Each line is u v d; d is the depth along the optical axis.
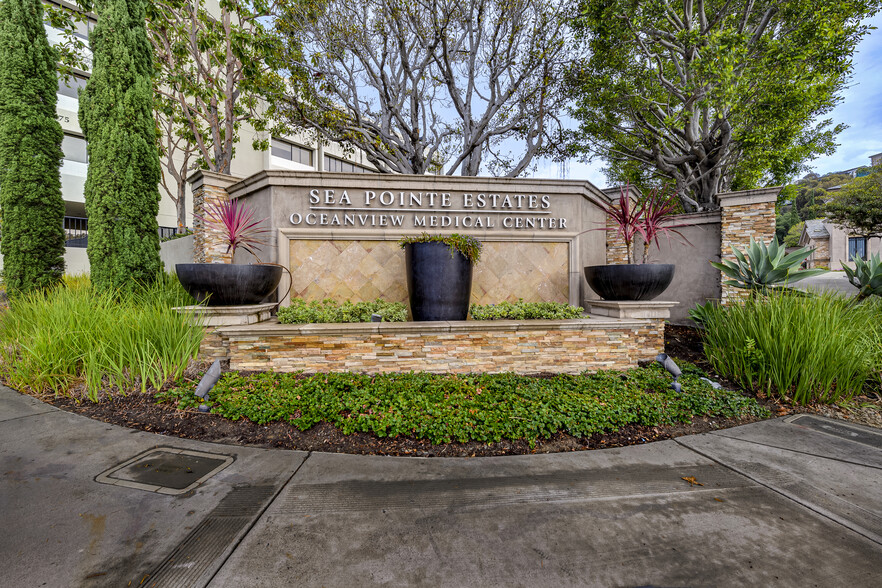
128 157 6.90
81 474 2.75
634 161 14.66
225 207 6.15
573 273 7.17
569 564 1.93
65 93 16.59
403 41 9.66
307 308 5.81
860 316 5.55
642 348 6.11
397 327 5.07
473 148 10.73
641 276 5.64
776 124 9.74
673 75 12.30
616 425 3.75
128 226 6.87
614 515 2.36
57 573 1.81
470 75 10.60
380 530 2.19
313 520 2.28
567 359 5.51
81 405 4.06
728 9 10.04
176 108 13.88
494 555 1.99
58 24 9.52
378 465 3.00
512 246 7.03
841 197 20.39
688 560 1.97
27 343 4.96
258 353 4.99
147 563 1.89
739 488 2.70
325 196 6.62
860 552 2.03
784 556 2.00
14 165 7.73
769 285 6.35
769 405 4.51
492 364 5.34
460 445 3.38
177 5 9.80
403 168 11.17
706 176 12.49
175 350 4.69
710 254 8.60
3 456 2.99
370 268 6.69
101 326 4.86
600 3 9.76
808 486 2.73
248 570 1.86
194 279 5.09
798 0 9.12
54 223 8.15
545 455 3.23
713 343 5.77
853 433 3.75
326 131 10.92
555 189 7.12
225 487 2.63
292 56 9.71
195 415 3.84
